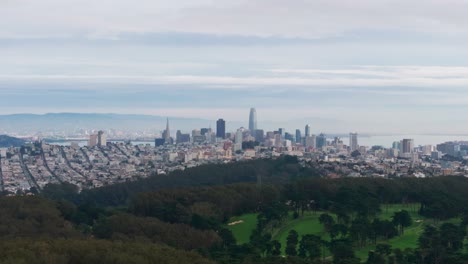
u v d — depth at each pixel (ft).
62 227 559.38
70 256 380.78
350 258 499.51
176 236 534.78
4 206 593.42
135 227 551.59
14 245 394.32
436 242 515.50
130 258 377.30
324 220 613.11
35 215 572.92
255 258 477.77
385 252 513.04
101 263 377.91
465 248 554.05
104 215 640.17
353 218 643.86
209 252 500.74
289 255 502.79
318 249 506.89
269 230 630.74
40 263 361.71
